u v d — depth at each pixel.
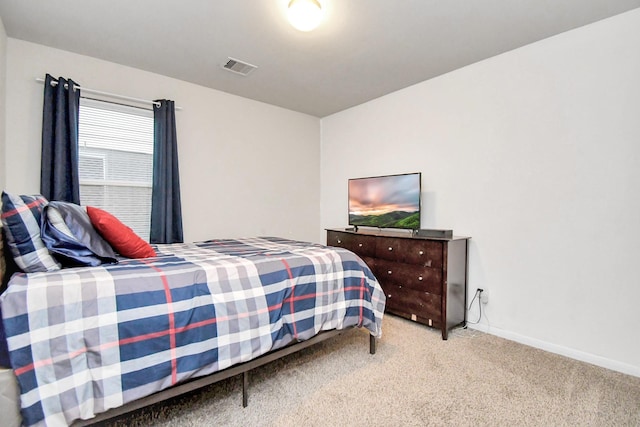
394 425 1.55
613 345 2.14
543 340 2.46
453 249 2.71
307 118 4.49
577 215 2.29
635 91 2.05
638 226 2.05
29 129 2.56
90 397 1.22
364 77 3.18
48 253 1.49
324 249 2.42
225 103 3.65
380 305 2.32
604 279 2.18
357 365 2.15
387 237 3.09
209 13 2.13
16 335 1.11
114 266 1.58
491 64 2.74
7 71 2.46
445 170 3.10
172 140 3.17
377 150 3.81
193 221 3.46
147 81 3.11
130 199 3.10
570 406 1.70
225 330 1.58
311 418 1.60
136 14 2.15
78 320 1.22
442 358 2.26
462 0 1.96
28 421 1.11
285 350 1.89
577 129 2.28
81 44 2.58
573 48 2.29
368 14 2.11
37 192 2.60
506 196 2.67
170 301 1.44
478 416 1.62
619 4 1.99
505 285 2.67
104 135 2.93
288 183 4.29
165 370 1.38
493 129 2.74
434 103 3.19
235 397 1.77
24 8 2.09
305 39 2.46
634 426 1.55
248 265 1.79
